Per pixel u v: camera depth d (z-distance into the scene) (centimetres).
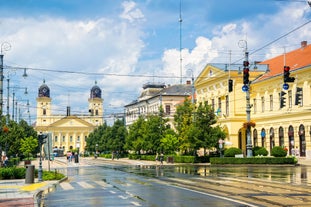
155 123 8038
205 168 4700
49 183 2798
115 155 10469
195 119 6309
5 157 5050
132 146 9181
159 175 3547
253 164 5269
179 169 4581
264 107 6581
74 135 17912
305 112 5466
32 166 2830
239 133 7331
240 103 7069
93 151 13962
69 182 2956
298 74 5662
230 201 1695
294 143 5753
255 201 1689
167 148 7238
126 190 2266
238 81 7081
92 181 3019
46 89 18325
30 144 8138
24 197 1995
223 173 3662
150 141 7956
